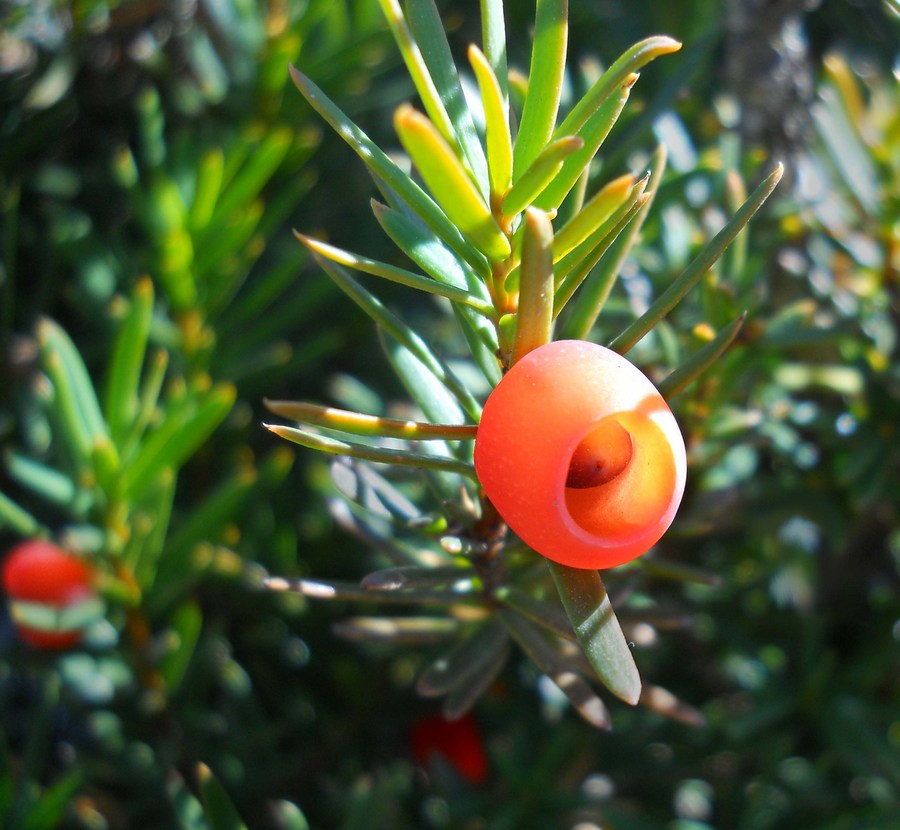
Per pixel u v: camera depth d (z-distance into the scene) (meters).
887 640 0.16
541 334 0.08
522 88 0.11
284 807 0.13
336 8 0.17
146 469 0.13
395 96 0.17
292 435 0.08
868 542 0.17
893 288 0.14
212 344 0.15
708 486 0.13
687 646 0.17
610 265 0.09
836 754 0.15
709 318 0.12
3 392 0.15
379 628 0.11
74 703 0.14
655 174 0.09
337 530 0.17
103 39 0.16
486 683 0.10
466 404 0.09
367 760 0.16
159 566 0.14
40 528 0.13
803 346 0.14
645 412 0.07
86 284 0.16
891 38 0.17
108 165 0.17
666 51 0.07
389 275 0.08
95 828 0.14
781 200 0.14
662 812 0.16
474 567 0.09
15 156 0.16
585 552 0.07
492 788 0.16
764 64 0.14
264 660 0.17
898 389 0.14
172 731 0.14
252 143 0.16
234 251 0.15
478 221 0.07
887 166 0.14
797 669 0.16
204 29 0.17
